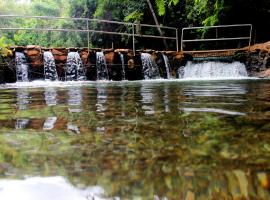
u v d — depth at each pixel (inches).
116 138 39.8
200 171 26.0
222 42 482.6
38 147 35.0
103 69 334.6
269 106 73.1
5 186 22.8
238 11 458.9
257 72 364.5
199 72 382.3
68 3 650.2
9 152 32.8
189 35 519.5
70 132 44.1
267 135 40.1
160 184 23.1
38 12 830.5
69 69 320.5
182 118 56.1
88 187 22.5
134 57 352.8
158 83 227.8
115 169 26.7
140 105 78.4
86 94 121.3
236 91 127.6
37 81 298.8
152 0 514.0
